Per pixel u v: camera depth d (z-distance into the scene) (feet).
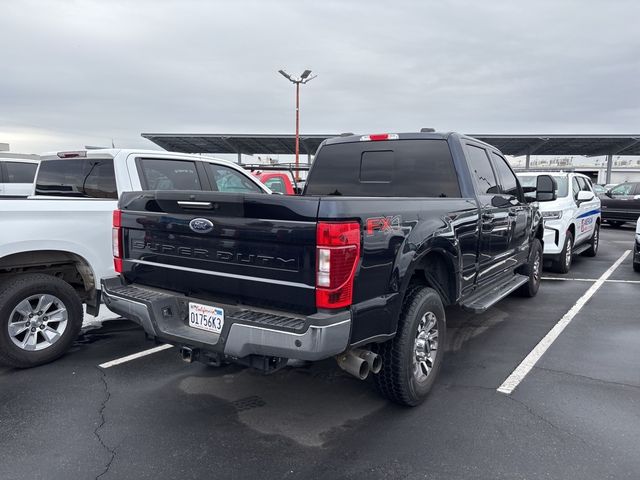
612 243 46.50
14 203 13.76
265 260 9.51
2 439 10.46
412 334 11.17
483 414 11.51
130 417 11.48
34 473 9.25
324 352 8.76
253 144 123.03
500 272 17.53
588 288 25.35
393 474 9.22
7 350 13.80
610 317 19.72
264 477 9.15
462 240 13.23
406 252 10.52
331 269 8.73
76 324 15.29
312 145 121.70
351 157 16.70
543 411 11.63
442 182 14.87
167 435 10.67
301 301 9.16
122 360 15.15
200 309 10.60
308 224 8.87
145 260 11.80
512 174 19.36
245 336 9.32
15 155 51.98
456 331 17.89
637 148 123.54
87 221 15.23
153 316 10.79
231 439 10.50
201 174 18.94
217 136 111.55
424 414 11.55
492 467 9.41
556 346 16.21
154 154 17.65
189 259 10.78
